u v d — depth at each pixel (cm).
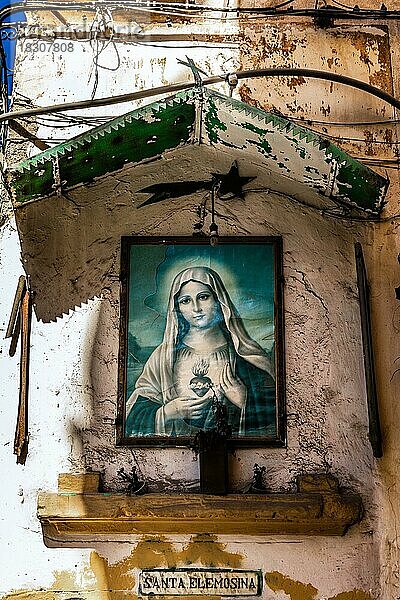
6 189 616
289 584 569
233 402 600
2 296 620
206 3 699
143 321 616
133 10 685
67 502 567
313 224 640
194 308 619
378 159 658
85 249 630
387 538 575
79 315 618
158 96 658
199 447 577
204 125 589
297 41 686
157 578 567
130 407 598
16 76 666
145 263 629
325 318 621
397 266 631
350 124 664
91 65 673
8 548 570
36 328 614
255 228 638
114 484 584
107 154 590
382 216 641
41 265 626
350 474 589
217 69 674
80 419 596
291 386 607
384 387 604
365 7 703
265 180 635
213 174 634
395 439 594
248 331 615
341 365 612
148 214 639
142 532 571
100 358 610
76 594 564
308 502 570
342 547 577
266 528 572
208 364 607
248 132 578
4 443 590
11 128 643
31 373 605
